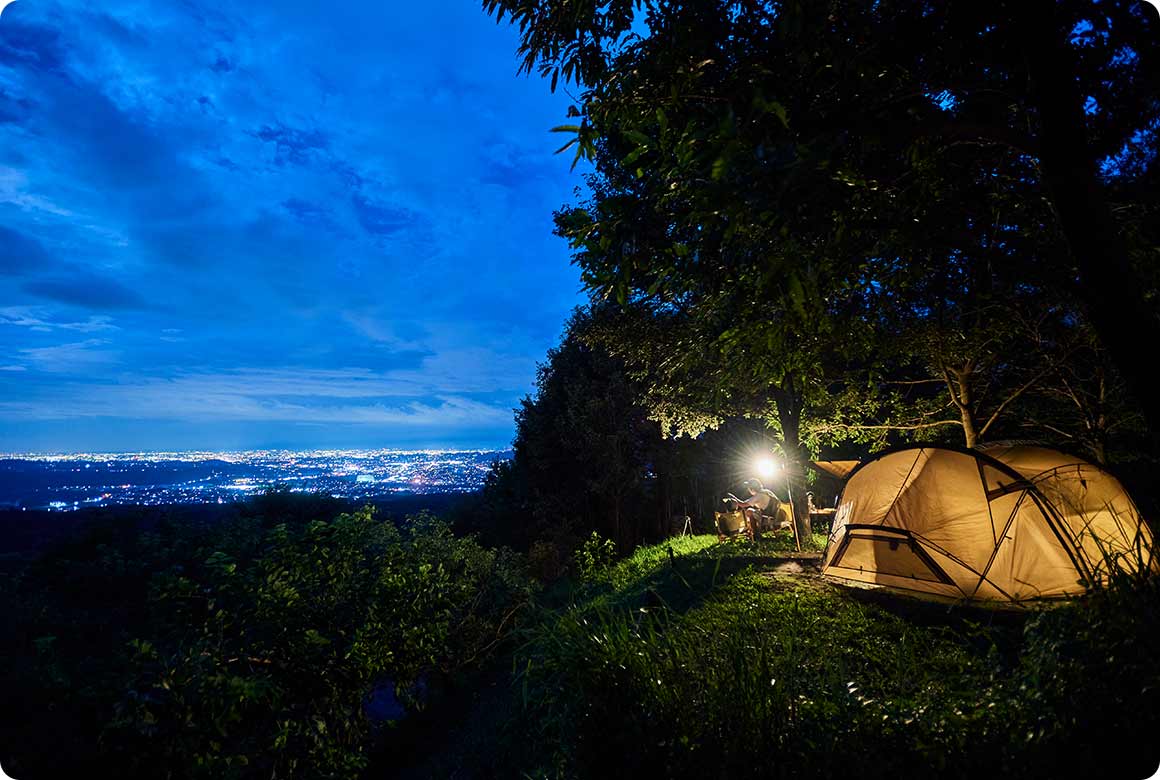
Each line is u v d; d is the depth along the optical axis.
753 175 2.67
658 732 3.25
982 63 4.32
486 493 32.34
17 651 7.94
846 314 6.54
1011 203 5.83
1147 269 5.45
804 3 3.61
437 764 6.91
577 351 25.75
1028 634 3.39
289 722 6.08
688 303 9.81
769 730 2.98
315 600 7.09
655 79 3.98
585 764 3.58
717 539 14.66
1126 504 6.30
